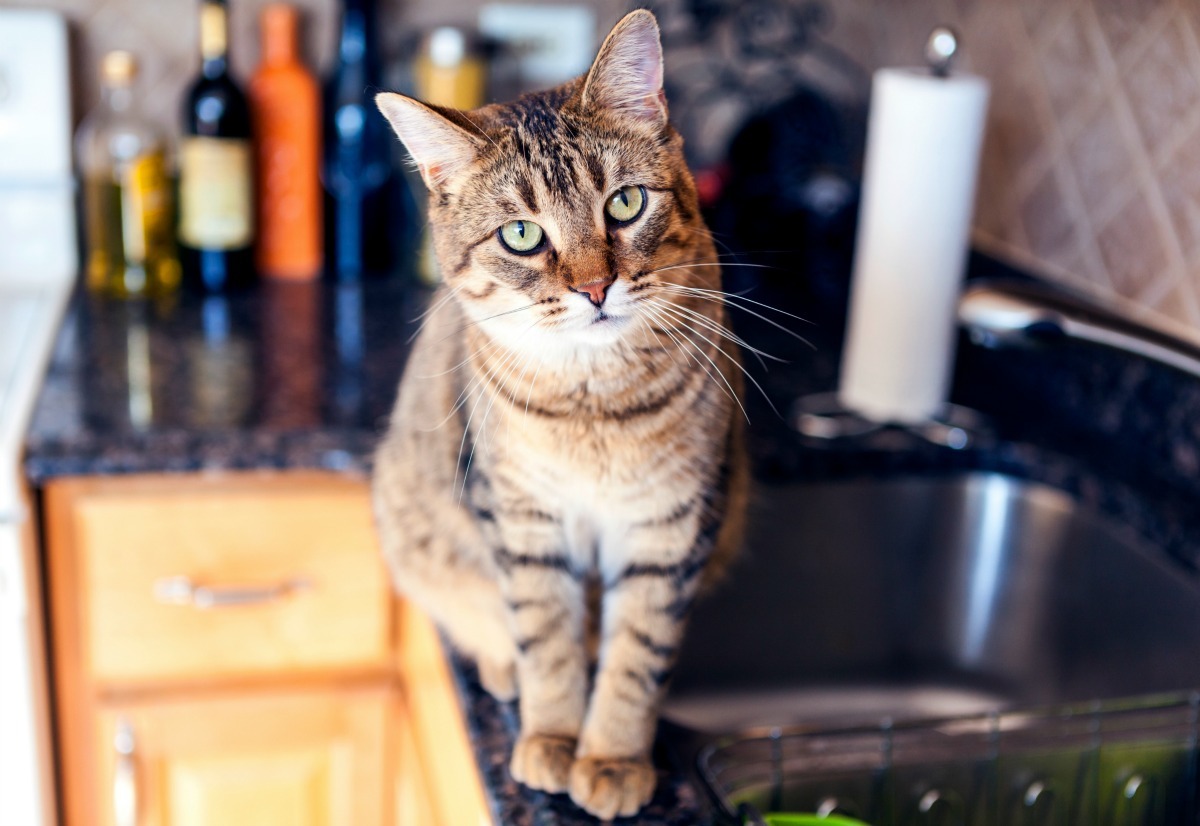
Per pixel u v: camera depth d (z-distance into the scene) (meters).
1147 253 1.28
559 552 0.91
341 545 1.30
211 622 1.29
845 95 1.91
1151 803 0.90
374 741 1.38
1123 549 1.20
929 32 1.70
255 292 1.69
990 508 1.34
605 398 0.87
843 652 1.36
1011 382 1.52
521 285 0.88
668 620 0.89
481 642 1.02
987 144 1.57
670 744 0.89
